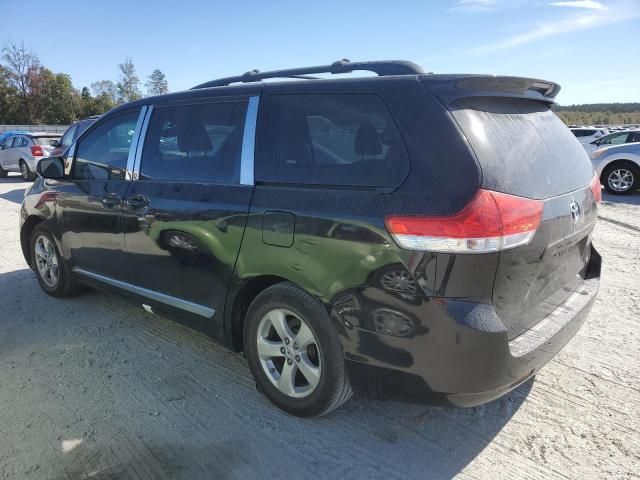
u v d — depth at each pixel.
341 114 2.58
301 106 2.77
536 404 3.00
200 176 3.18
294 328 2.83
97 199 3.87
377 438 2.71
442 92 2.36
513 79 2.46
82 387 3.22
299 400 2.79
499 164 2.26
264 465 2.51
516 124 2.54
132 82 76.06
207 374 3.38
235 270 2.90
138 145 3.63
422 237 2.18
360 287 2.37
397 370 2.36
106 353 3.68
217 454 2.59
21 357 3.64
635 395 3.08
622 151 11.62
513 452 2.60
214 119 3.16
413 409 2.97
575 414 2.90
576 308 2.80
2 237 7.53
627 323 4.12
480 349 2.18
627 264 5.85
